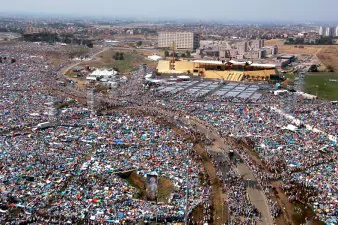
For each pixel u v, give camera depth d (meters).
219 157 183.75
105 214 126.00
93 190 142.50
